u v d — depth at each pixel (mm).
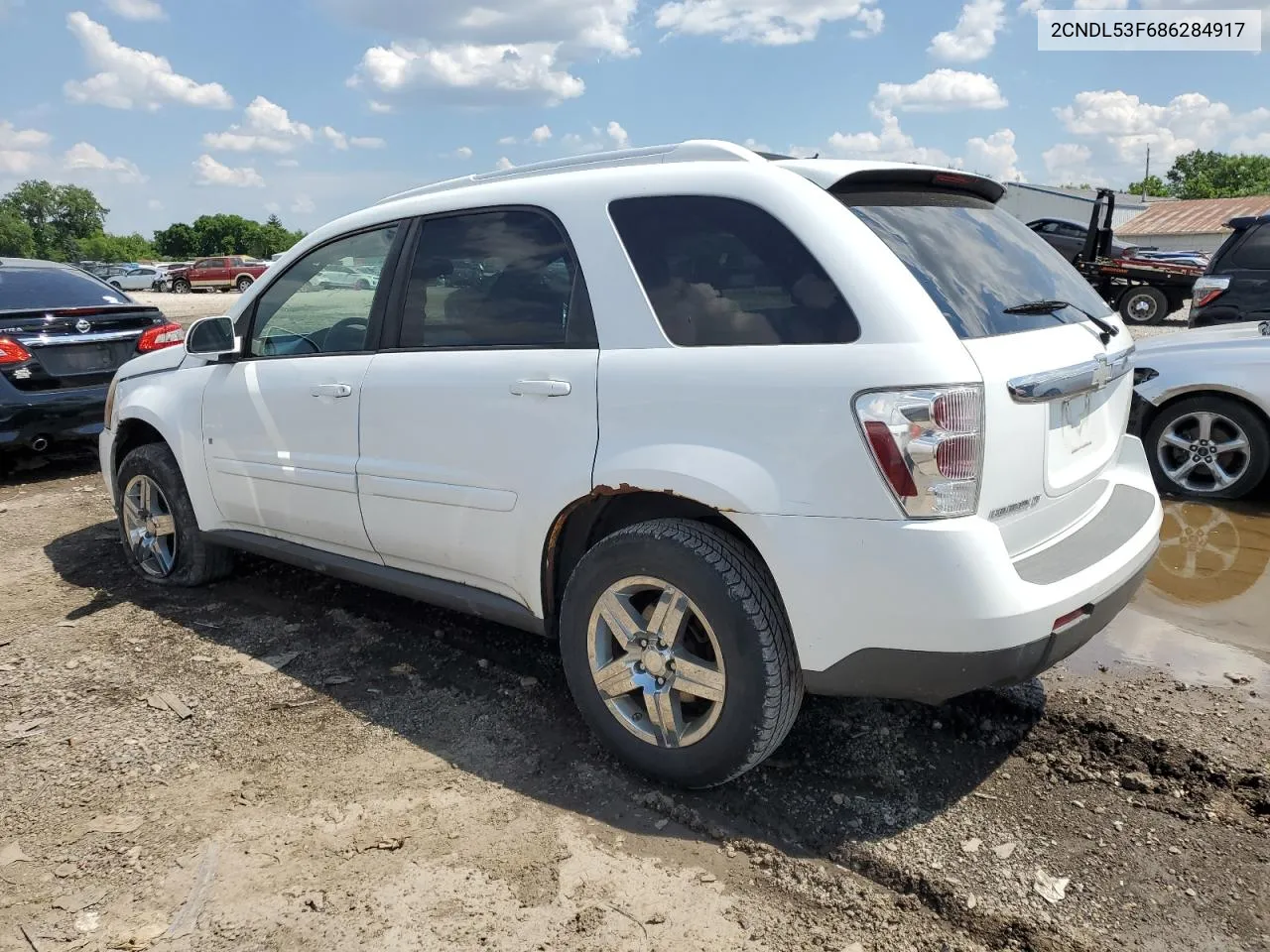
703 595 2631
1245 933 2256
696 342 2709
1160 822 2688
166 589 4773
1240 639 3877
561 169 3342
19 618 4422
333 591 4668
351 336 3748
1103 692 3430
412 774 3021
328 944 2281
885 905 2389
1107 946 2223
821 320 2518
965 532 2357
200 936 2318
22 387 6934
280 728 3336
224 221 125375
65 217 122250
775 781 2926
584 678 2988
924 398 2330
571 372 2910
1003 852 2568
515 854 2602
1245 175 84562
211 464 4324
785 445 2490
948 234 2830
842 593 2447
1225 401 5660
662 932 2295
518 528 3088
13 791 2967
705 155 2953
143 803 2889
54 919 2393
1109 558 2732
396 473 3457
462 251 3352
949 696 2492
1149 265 17406
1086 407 2934
